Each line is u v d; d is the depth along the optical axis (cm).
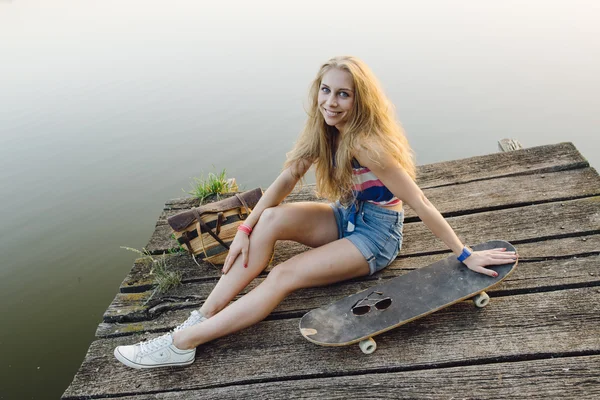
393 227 268
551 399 203
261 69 1230
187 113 1012
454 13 1616
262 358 241
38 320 516
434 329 242
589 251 276
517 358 223
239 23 1884
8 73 1472
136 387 238
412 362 227
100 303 539
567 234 292
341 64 232
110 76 1334
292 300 274
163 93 1145
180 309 286
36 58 1638
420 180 375
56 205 743
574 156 362
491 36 1287
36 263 618
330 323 236
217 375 237
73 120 1035
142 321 283
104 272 595
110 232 675
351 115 240
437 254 295
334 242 263
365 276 282
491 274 244
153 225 685
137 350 241
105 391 238
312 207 272
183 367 244
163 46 1630
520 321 239
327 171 269
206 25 1911
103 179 801
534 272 268
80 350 467
